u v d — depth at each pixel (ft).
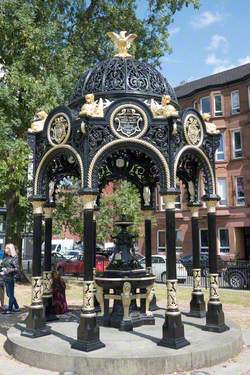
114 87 23.80
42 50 49.88
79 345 19.60
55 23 53.42
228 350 20.67
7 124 45.83
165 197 21.56
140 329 24.03
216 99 108.58
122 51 25.94
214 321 23.44
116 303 25.36
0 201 53.67
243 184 100.94
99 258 67.56
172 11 64.23
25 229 60.59
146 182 31.68
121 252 26.27
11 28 48.21
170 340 19.94
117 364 18.19
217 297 23.99
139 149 21.93
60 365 18.79
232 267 59.11
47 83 47.75
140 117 21.90
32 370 18.98
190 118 23.65
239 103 104.22
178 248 107.55
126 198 62.49
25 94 47.47
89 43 61.52
